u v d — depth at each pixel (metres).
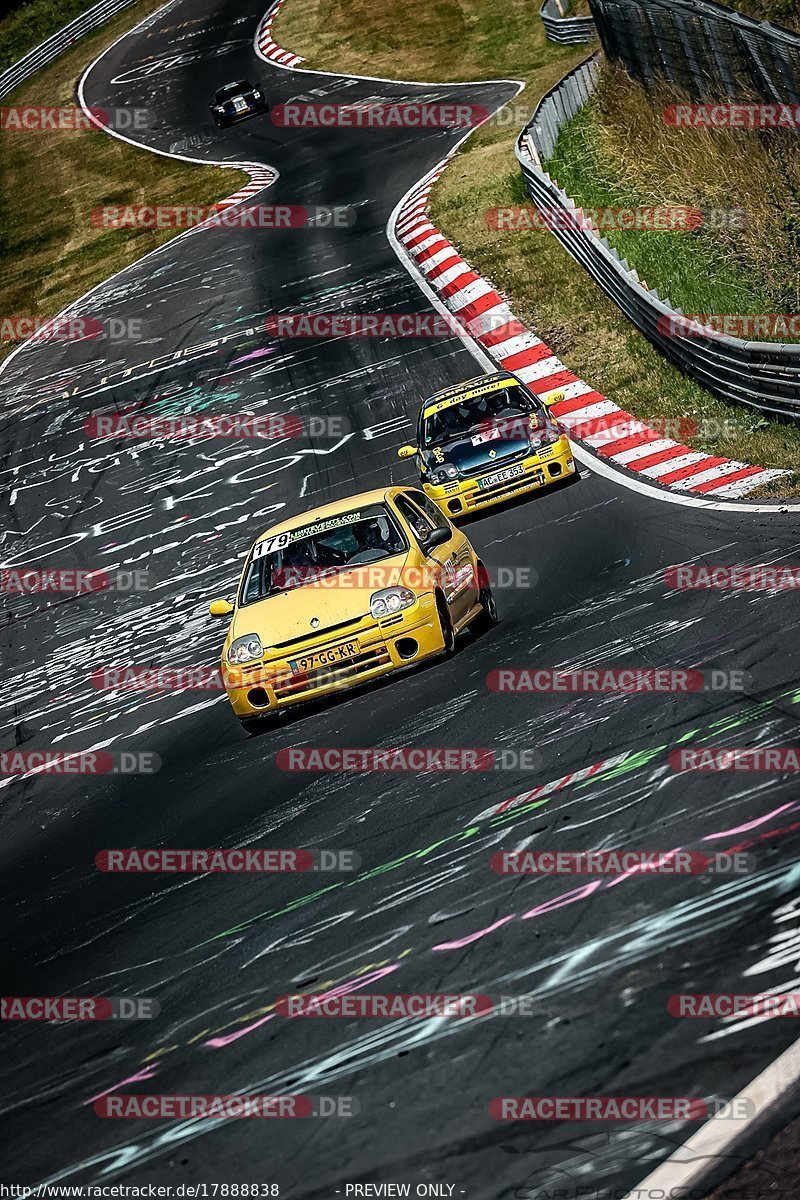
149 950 20.50
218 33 186.50
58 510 72.31
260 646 31.09
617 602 33.62
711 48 75.81
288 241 106.75
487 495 49.19
